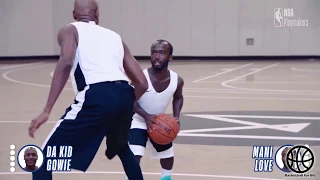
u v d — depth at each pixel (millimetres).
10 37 25984
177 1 25719
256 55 25609
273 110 10648
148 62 24531
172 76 5184
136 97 4277
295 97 12742
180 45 25984
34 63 24453
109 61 3949
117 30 26172
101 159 6547
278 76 18016
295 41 25250
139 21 26000
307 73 19000
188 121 9359
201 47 25875
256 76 18062
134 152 4906
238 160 6473
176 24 25859
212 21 25641
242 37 25578
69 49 3807
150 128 4875
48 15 26250
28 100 12539
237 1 25391
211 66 22469
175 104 5434
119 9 26047
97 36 4020
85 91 3793
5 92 14188
